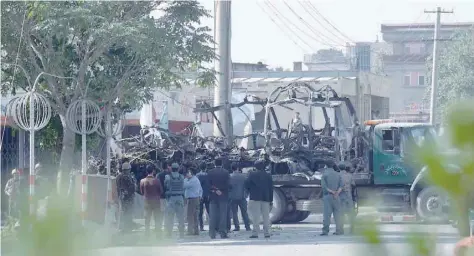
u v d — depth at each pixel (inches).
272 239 1097.4
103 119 1245.1
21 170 1205.7
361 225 108.3
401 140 1283.2
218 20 1578.5
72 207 109.0
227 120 1460.4
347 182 1132.5
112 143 1374.3
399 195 1263.5
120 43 1176.8
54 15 1124.5
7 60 1202.0
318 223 1407.5
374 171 1296.8
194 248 982.4
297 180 1344.7
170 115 2063.2
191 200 1155.9
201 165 1251.8
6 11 1142.3
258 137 1455.5
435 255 105.2
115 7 1200.8
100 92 1229.1
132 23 1155.3
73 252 105.2
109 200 1004.6
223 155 1358.3
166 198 1125.7
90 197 982.4
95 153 1349.7
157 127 1448.1
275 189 1359.5
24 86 1233.4
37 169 1132.5
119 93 1238.9
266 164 1348.4
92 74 1247.5
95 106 1045.2
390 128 1290.6
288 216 1380.4
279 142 1369.3
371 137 1306.6
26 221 105.0
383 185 1288.1
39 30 1145.4
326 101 1344.7
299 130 1370.6
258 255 898.1
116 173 1268.5
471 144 91.2
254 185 1121.4
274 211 1354.6
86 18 1124.5
